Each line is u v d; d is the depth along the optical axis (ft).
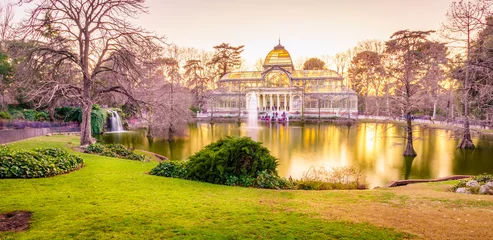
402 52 126.62
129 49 81.15
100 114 143.43
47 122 129.90
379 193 36.40
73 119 144.56
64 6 77.66
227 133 153.38
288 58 318.65
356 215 25.68
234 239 19.75
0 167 36.73
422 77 102.47
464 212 27.66
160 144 115.65
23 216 23.09
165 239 19.40
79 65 80.18
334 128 184.96
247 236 20.25
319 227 22.26
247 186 39.19
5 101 132.77
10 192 30.01
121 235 19.85
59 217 22.85
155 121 106.11
